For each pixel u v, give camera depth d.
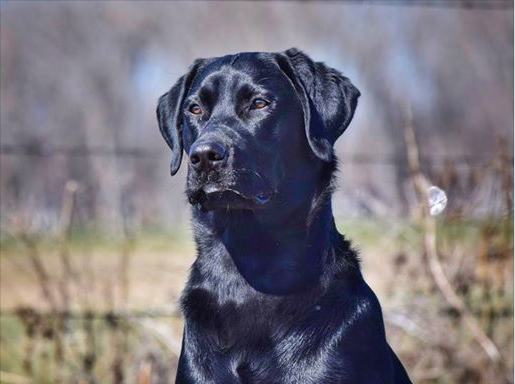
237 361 4.07
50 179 14.13
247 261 4.16
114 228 7.34
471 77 24.22
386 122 24.44
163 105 4.68
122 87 26.00
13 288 8.70
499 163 6.59
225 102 4.23
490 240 6.64
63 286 6.77
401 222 7.27
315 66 4.39
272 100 4.20
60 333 6.64
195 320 4.20
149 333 6.74
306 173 4.27
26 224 7.16
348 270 4.24
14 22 26.02
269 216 4.13
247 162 4.04
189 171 4.03
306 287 4.12
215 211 4.24
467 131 23.80
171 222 8.85
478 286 6.89
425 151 17.09
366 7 25.59
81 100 25.36
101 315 6.71
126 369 6.68
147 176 16.03
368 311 4.17
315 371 3.99
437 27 25.17
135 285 7.86
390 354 4.30
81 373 6.61
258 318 4.10
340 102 4.36
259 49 25.03
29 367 6.81
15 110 24.69
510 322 6.75
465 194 6.70
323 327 4.06
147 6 26.36
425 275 6.84
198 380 4.09
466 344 6.73
